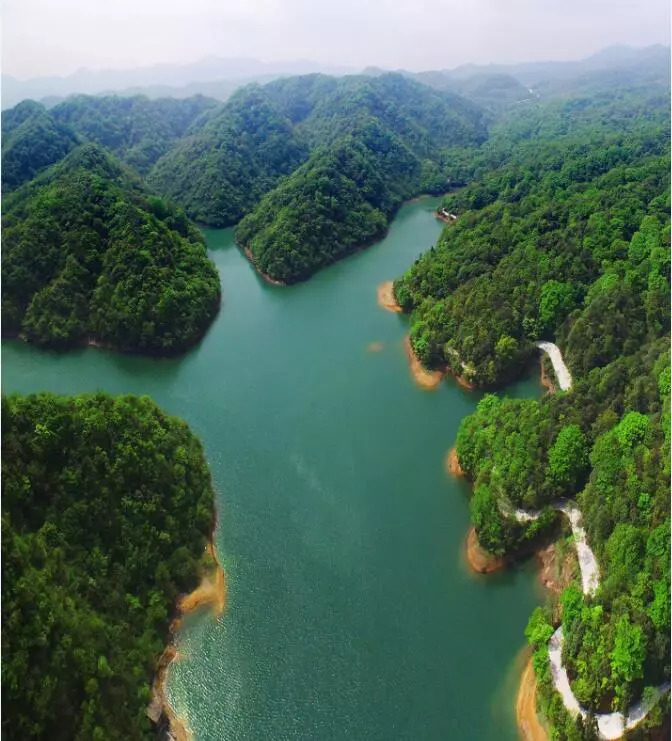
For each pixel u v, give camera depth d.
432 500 91.25
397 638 71.69
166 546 77.50
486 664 68.62
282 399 115.94
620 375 90.69
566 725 58.19
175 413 112.06
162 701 65.62
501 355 113.19
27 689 51.03
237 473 96.88
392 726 63.47
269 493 92.88
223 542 84.88
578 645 62.59
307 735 63.28
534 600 75.12
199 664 69.88
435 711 64.44
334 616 74.50
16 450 70.25
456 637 71.62
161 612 71.31
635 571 64.81
